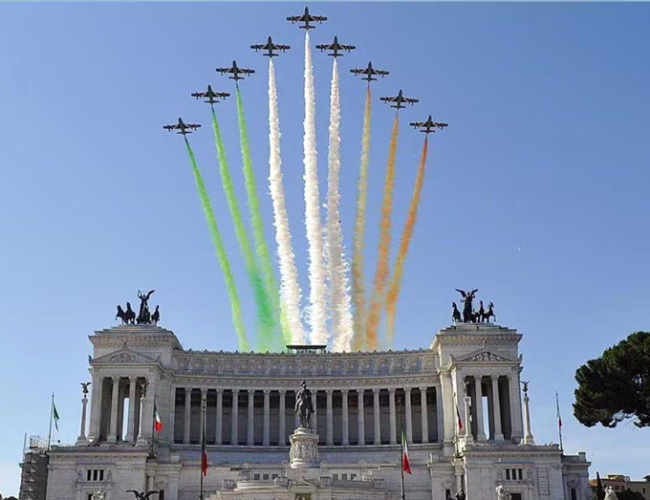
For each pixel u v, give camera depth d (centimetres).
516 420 17938
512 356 18500
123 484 16125
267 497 14938
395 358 19312
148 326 18788
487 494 16100
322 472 16088
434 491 16500
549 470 16225
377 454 18450
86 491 16025
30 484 17612
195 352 19125
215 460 18200
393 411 19000
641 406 14062
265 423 18975
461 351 18688
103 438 18075
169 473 16500
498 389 18112
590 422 14312
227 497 15188
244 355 19338
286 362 19412
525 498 16075
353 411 19750
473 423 18488
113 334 18550
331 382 19212
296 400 18012
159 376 18350
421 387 18988
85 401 17338
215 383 19038
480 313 19250
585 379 14200
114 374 18012
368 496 15138
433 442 19000
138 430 18375
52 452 16225
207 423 19362
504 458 16262
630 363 13812
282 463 16850
